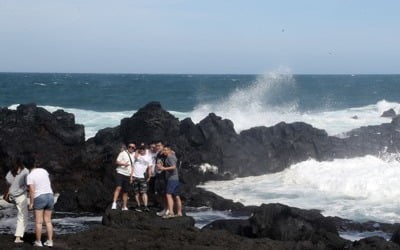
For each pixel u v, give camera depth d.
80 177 21.09
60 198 18.02
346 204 18.14
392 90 74.50
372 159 23.62
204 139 23.38
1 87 83.19
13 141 21.25
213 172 22.61
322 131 24.88
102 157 21.61
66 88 81.44
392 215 16.64
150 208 16.75
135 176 16.34
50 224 12.01
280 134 24.48
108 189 19.33
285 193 19.91
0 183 20.16
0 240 12.38
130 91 74.94
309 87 77.38
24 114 22.67
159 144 16.81
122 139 23.27
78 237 12.70
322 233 13.08
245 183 21.83
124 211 14.43
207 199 18.11
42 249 11.61
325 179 20.72
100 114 40.06
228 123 24.09
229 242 12.56
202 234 13.00
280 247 12.31
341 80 119.50
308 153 23.98
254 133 24.42
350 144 24.66
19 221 12.29
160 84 100.31
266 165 23.50
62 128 22.83
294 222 13.39
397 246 11.67
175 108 52.56
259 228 13.57
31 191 11.79
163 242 12.33
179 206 14.95
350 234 14.66
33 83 103.31
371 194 19.34
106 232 13.05
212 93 71.12
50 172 20.88
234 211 17.38
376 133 25.61
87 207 17.58
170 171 14.82
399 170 20.97
